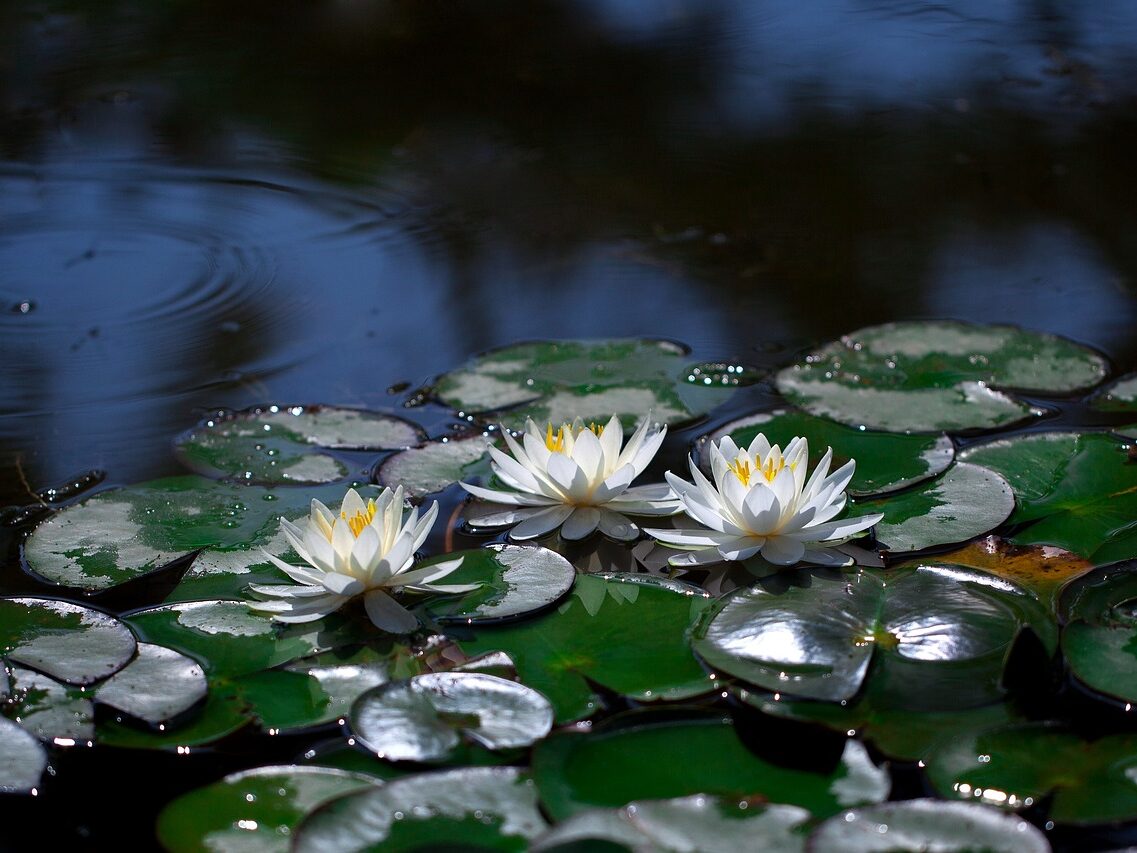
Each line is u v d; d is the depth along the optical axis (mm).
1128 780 1753
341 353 3811
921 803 1669
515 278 4371
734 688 2016
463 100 6336
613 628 2236
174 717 1983
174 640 2225
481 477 2949
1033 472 2799
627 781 1775
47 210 5098
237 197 5219
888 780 1763
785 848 1608
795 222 4773
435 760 1850
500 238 4754
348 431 3195
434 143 5805
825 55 6883
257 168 5535
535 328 3965
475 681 2031
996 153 5352
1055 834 1675
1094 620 2170
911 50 6863
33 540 2623
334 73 6809
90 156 5695
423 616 2303
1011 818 1629
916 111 5945
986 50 6750
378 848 1639
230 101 6352
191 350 3838
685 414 3262
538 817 1701
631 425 3209
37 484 2959
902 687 1992
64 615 2279
